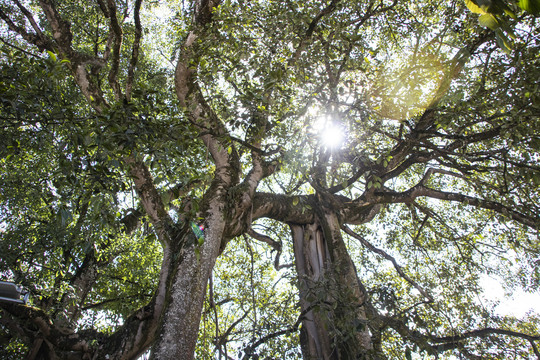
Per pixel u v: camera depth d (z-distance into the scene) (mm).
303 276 7156
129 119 4848
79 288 8555
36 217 9758
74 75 7090
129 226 8977
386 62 7758
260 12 7496
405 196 9289
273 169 8281
